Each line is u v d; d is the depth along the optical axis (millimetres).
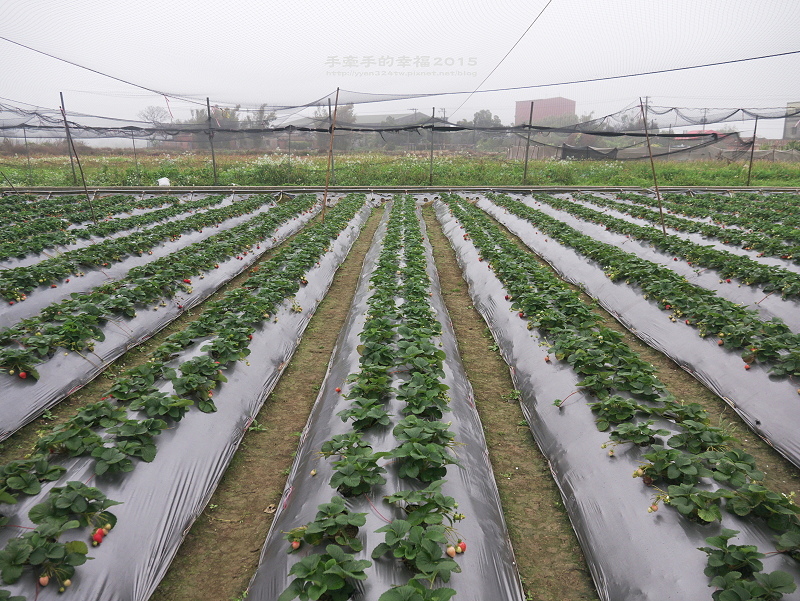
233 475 6371
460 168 40688
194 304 12211
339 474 4832
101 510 4688
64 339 8609
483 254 14617
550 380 7684
